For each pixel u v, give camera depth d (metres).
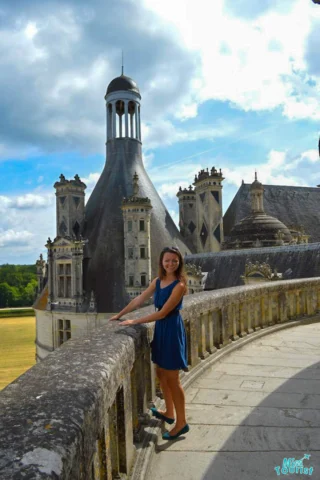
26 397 2.22
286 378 6.47
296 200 54.78
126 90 44.75
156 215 41.25
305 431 4.60
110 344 3.49
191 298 7.20
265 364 7.27
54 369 2.75
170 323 4.30
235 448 4.25
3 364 44.22
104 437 2.70
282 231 39.28
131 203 35.94
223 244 41.50
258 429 4.68
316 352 8.09
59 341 37.06
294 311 11.29
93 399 2.30
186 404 5.47
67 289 36.72
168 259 4.29
